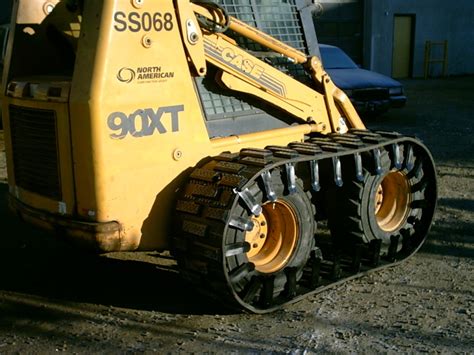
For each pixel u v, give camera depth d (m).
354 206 4.91
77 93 3.84
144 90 3.99
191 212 4.09
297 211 4.42
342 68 12.71
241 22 4.59
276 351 3.83
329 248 5.52
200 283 4.25
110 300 4.61
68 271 5.16
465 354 3.78
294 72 5.17
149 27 3.97
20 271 5.16
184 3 4.13
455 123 12.51
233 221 3.97
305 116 5.09
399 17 22.72
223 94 4.62
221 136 4.57
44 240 5.91
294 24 5.17
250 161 4.18
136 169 4.01
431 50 23.62
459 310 4.39
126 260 5.40
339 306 4.46
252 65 4.67
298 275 4.54
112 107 3.85
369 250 5.05
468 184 7.89
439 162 9.08
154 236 4.18
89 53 3.83
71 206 4.06
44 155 4.23
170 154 4.17
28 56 4.79
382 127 11.95
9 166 4.76
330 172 4.70
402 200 5.36
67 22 4.95
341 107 5.40
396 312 4.36
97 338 4.03
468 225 6.32
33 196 4.41
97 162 3.84
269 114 4.90
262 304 4.32
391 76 22.75
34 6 4.80
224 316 4.33
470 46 24.48
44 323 4.25
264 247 4.48
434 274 5.07
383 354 3.78
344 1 20.97
